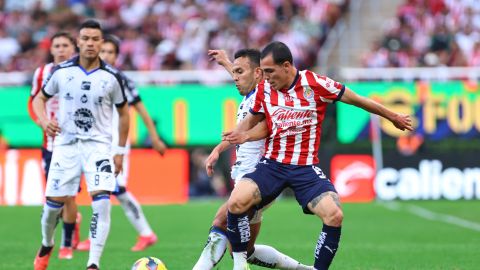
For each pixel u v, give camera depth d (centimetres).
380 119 6369
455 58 7394
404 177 6356
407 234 4616
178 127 6312
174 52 7706
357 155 6362
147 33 7925
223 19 8019
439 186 6356
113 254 3744
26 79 6306
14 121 6250
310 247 3997
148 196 6291
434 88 6369
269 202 2667
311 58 7819
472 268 3303
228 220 2617
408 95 6375
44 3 8538
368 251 3862
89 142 2986
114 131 3878
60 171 2981
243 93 2834
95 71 2988
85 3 8556
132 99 3862
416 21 7869
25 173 6238
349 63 7962
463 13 7925
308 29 7912
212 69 7562
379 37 8125
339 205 2577
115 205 6106
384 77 6400
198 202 6297
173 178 6319
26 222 5181
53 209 2978
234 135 2614
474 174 6350
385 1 8362
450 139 6362
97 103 2981
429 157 6362
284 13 8200
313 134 2644
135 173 6291
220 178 6406
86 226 4925
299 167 2636
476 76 6375
